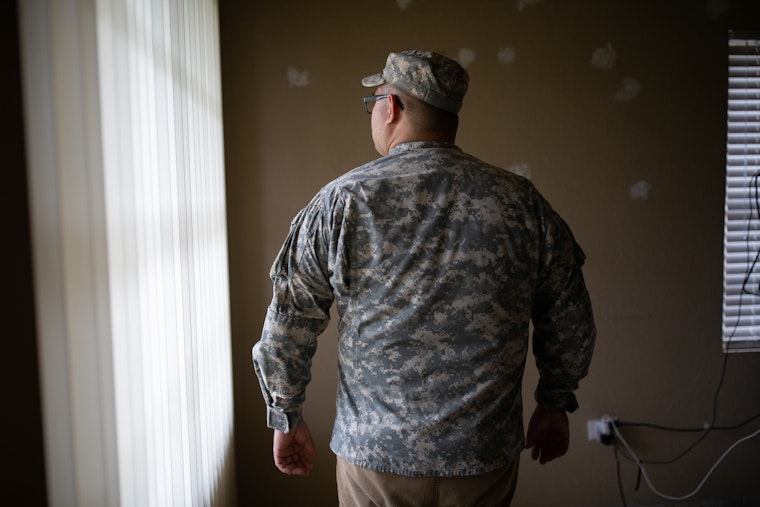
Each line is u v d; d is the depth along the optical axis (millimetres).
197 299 1484
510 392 1087
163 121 1156
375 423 1056
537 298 1191
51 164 714
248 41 2156
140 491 964
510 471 1122
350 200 1038
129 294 932
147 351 1024
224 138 2170
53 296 715
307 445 1190
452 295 1035
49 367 709
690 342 2420
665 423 2430
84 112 778
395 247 1033
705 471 2455
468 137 2285
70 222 747
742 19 2344
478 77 2266
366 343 1064
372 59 2205
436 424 1031
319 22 2178
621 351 2398
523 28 2268
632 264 2381
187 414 1327
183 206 1326
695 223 2393
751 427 2465
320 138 2203
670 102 2346
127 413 911
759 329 2463
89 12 795
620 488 2420
